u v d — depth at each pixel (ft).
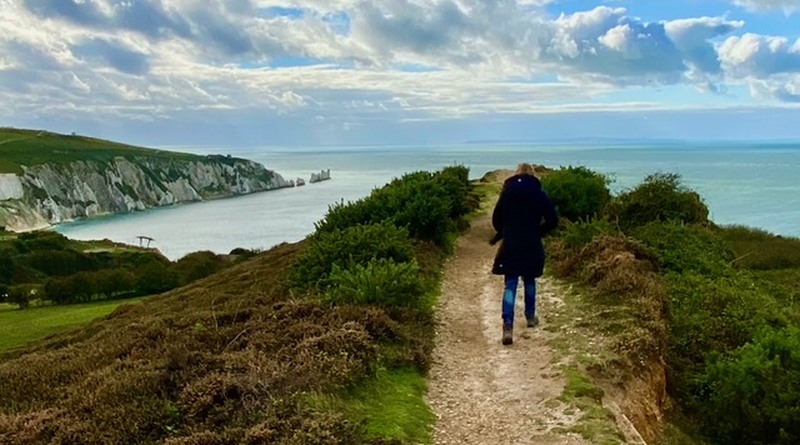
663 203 63.31
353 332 26.55
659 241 52.06
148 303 79.82
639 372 27.45
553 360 27.43
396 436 19.70
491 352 29.40
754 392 27.61
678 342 34.32
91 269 276.62
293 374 22.06
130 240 412.57
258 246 349.82
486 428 21.49
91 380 25.09
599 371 26.30
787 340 29.68
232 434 18.76
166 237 418.31
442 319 34.86
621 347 28.48
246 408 20.22
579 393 23.65
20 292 167.32
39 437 20.70
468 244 61.00
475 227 71.00
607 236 46.24
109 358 29.50
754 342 31.01
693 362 33.30
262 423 18.99
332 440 18.01
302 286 40.75
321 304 32.48
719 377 28.89
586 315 33.63
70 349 34.88
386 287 34.37
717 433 28.17
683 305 38.47
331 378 22.36
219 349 27.35
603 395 24.16
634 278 37.17
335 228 51.57
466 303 38.88
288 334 27.66
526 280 31.78
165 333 31.96
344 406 20.92
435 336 31.68
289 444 17.74
